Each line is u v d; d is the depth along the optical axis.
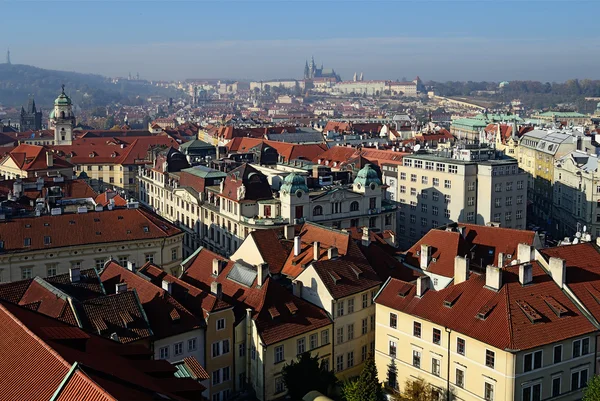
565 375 96.50
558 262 102.00
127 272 111.75
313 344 109.94
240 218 167.00
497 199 198.62
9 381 59.66
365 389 98.69
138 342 93.62
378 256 128.12
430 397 100.00
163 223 150.62
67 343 67.69
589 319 98.81
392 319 109.44
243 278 114.69
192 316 101.19
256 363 104.62
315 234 133.12
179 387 68.06
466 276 105.12
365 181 173.62
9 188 182.38
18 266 132.25
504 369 91.31
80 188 186.50
